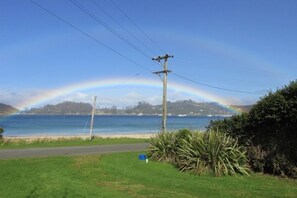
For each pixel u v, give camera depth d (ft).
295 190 38.50
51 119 538.88
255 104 51.93
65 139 130.52
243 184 42.45
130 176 47.14
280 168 47.98
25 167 52.26
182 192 36.63
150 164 60.08
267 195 35.63
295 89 45.75
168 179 45.60
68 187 37.88
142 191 36.78
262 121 49.98
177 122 384.47
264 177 47.57
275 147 49.06
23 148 95.61
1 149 91.56
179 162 56.29
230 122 58.13
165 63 127.24
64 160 61.31
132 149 94.43
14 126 314.14
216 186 40.83
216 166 49.65
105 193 35.22
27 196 33.96
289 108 45.60
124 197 33.65
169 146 63.16
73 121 456.04
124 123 409.28
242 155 50.83
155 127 311.47
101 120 509.35
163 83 127.75
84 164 56.39
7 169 50.06
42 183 40.11
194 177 47.91
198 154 52.06
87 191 36.04
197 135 56.90
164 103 126.52
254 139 53.26
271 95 49.03
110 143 120.47
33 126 316.60
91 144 114.83
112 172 50.08
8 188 37.52
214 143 50.96
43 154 76.64
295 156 46.91
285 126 47.98
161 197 33.91
